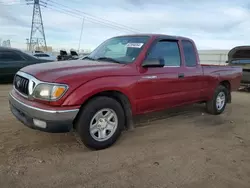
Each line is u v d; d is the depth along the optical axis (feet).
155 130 14.37
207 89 17.11
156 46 13.17
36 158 10.00
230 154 11.46
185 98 15.26
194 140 13.07
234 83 19.99
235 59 32.04
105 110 10.98
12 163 9.45
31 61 28.35
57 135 12.46
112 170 9.42
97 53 14.39
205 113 19.03
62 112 9.46
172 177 9.12
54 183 8.35
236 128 15.69
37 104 9.61
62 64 11.72
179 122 16.29
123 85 11.24
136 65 12.09
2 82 26.99
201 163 10.37
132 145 11.91
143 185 8.50
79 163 9.81
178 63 14.60
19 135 12.21
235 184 8.86
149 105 12.87
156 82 12.86
